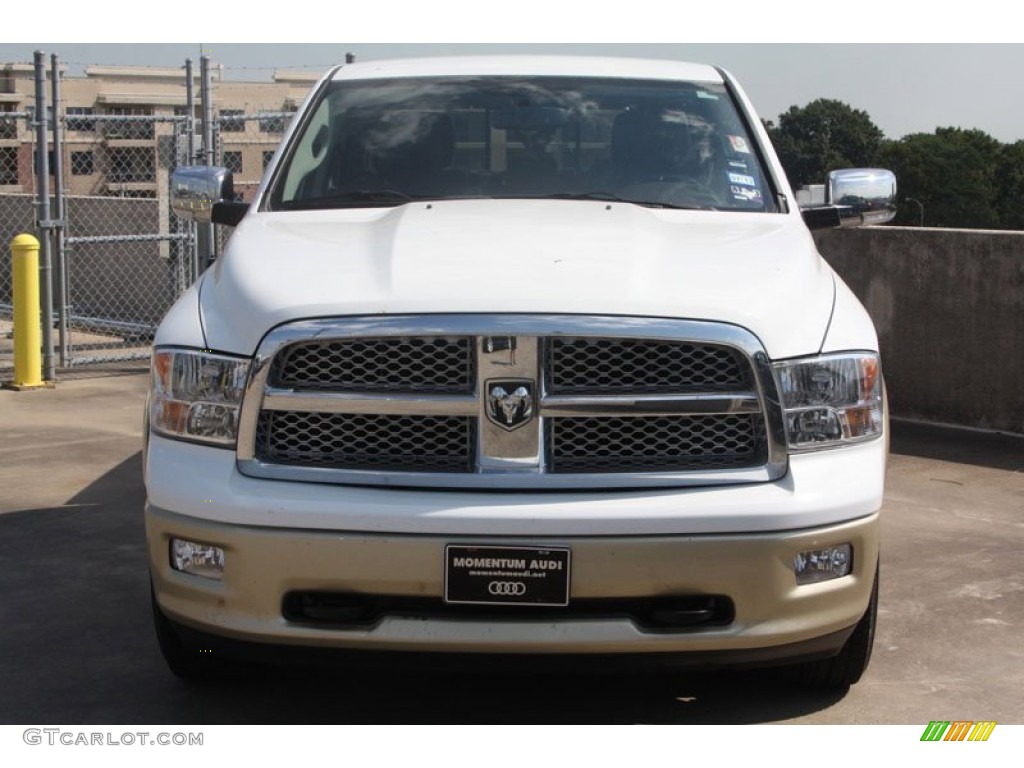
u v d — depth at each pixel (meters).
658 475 3.60
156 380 3.87
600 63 5.54
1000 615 5.23
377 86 5.34
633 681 4.46
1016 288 8.86
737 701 4.30
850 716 4.19
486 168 4.93
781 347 3.69
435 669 3.69
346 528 3.53
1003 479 7.66
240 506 3.58
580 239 4.10
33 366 10.55
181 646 4.23
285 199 4.84
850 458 3.74
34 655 4.70
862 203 5.24
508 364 3.58
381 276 3.78
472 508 3.51
